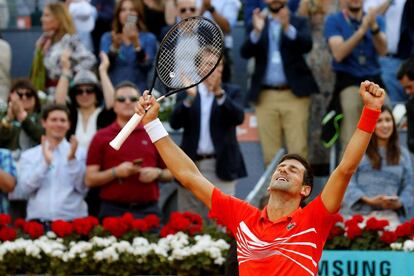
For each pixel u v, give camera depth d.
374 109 16.20
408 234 24.48
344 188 16.41
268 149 31.42
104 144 26.92
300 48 31.16
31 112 29.53
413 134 28.66
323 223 16.56
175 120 28.42
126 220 25.50
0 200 28.45
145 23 34.06
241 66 35.16
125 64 31.56
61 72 32.72
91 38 34.88
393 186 26.53
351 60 30.81
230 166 28.52
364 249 24.42
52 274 25.31
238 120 28.45
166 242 25.08
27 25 38.00
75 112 30.27
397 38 33.41
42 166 27.06
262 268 16.70
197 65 18.47
